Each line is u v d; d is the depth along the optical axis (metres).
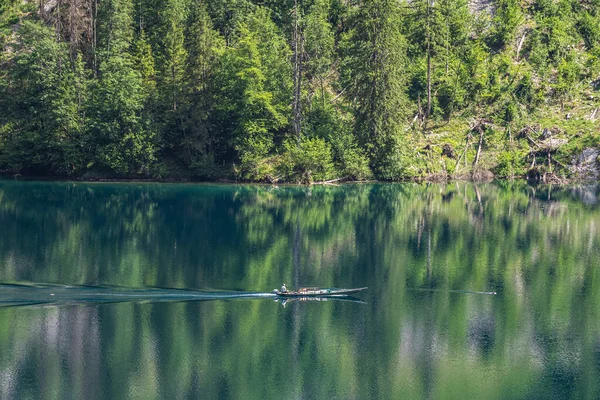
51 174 120.75
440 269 62.81
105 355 44.06
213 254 67.12
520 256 67.62
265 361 43.69
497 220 84.88
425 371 42.53
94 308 51.06
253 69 114.62
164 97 119.88
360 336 47.34
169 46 119.62
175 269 61.12
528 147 121.62
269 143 118.25
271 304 52.88
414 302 53.69
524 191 108.00
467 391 40.31
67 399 38.91
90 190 106.44
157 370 42.38
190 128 119.38
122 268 61.03
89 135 116.69
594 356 44.66
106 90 115.12
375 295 55.25
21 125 119.75
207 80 119.12
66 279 57.16
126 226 80.38
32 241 71.69
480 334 47.91
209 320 49.41
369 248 70.25
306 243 72.62
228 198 100.56
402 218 86.06
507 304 53.56
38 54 116.88
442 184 115.00
